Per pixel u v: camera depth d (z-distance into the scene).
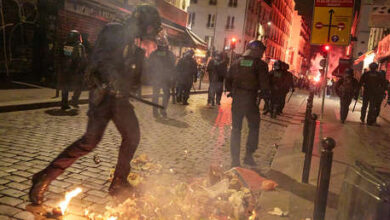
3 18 11.34
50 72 12.77
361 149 7.07
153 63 8.49
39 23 12.79
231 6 49.12
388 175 2.54
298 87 55.78
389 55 15.48
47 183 3.08
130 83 3.12
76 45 8.30
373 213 2.22
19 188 3.44
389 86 14.28
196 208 3.09
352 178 2.59
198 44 22.95
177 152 5.53
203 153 5.67
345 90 11.14
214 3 49.53
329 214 3.42
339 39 8.84
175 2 21.64
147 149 5.52
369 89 11.30
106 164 4.48
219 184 3.67
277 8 67.50
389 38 15.66
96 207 3.21
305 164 4.40
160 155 5.22
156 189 3.52
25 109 7.79
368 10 32.28
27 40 12.47
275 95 11.32
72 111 8.34
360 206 2.38
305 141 6.10
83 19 14.02
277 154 5.89
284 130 9.10
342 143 7.49
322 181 2.73
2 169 3.89
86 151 3.10
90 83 3.06
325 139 2.73
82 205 3.21
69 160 3.09
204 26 50.16
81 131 6.30
